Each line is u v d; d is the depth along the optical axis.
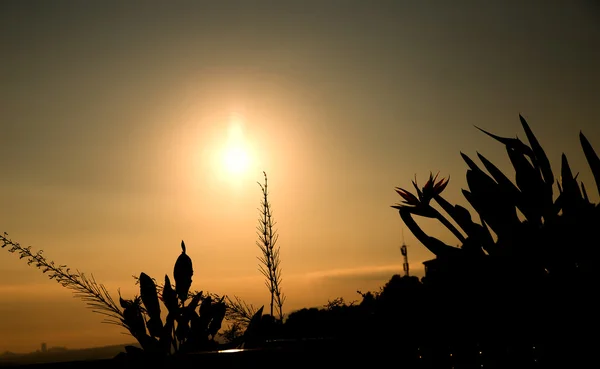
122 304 2.43
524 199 1.94
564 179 1.95
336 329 2.23
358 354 1.62
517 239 1.90
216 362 1.47
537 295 1.87
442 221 2.05
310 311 2.37
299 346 1.55
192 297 2.53
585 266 1.87
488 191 1.96
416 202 2.10
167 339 2.38
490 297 1.90
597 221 1.86
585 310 1.81
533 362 1.79
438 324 1.92
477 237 1.96
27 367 1.44
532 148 2.03
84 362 1.46
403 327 1.94
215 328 2.47
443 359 1.79
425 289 2.00
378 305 2.02
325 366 1.55
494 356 1.81
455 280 1.95
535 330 1.85
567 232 1.87
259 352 1.49
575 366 1.77
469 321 1.90
